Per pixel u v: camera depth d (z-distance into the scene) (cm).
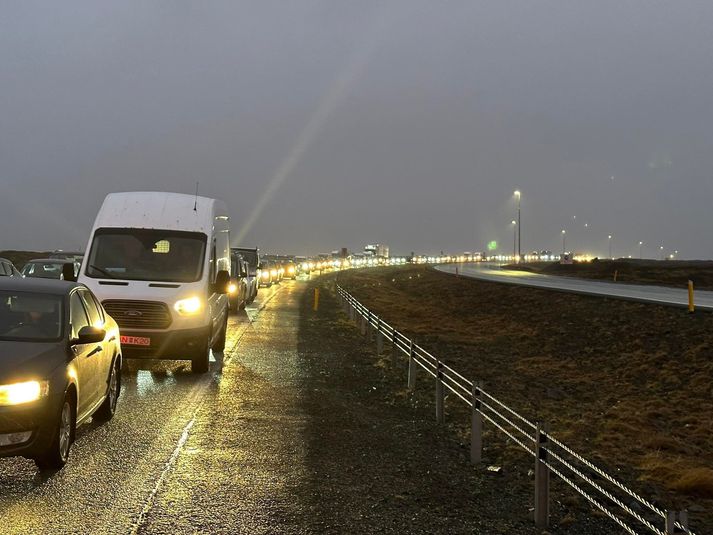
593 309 3148
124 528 554
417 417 1171
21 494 630
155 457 775
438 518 641
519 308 3706
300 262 8888
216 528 566
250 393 1219
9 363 676
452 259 18138
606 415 1455
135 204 1472
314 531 575
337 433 970
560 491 829
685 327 2436
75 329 793
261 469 755
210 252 1436
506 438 1067
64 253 3353
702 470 948
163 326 1320
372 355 1925
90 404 828
